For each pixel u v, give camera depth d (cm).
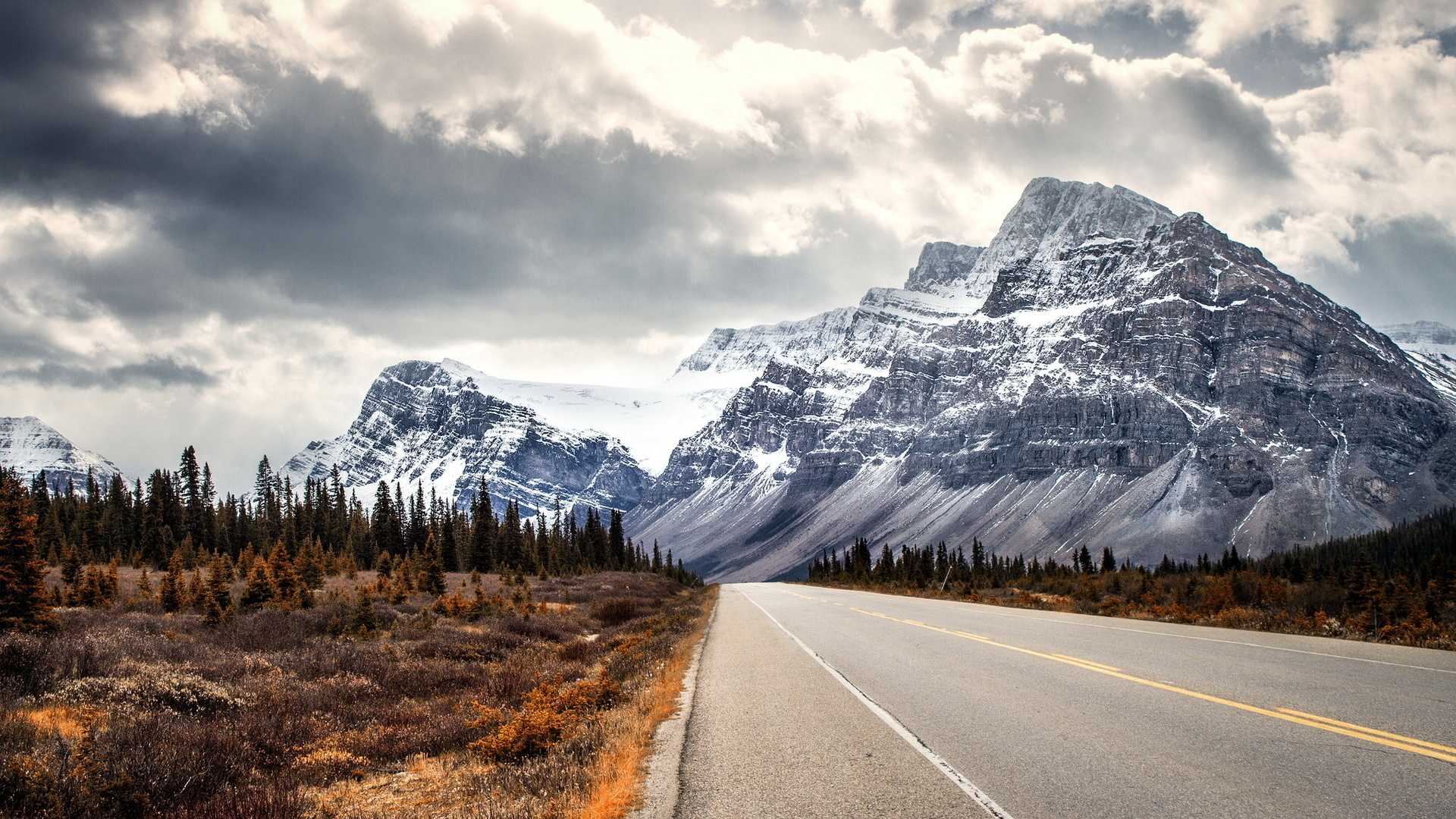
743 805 764
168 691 1510
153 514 10562
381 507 13200
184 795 974
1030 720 1046
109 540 10550
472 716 1541
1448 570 4559
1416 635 1950
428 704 1819
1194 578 5078
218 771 1084
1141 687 1245
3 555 2378
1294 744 870
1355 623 2300
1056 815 684
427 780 1124
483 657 2698
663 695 1466
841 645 2125
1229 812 671
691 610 4522
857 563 13025
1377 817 648
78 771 927
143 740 1133
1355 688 1185
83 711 1351
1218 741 894
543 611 4716
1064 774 796
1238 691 1182
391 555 12431
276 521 13562
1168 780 763
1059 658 1619
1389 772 761
